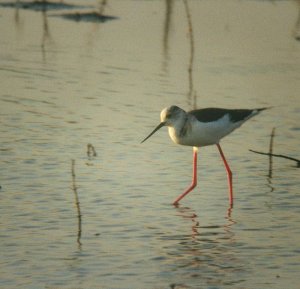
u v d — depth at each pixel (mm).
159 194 12453
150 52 21562
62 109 16750
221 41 22750
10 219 11227
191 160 14180
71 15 25406
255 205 12156
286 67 20438
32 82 18672
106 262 9945
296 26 24609
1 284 9250
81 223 11188
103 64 20344
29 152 14070
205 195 12562
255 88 18562
